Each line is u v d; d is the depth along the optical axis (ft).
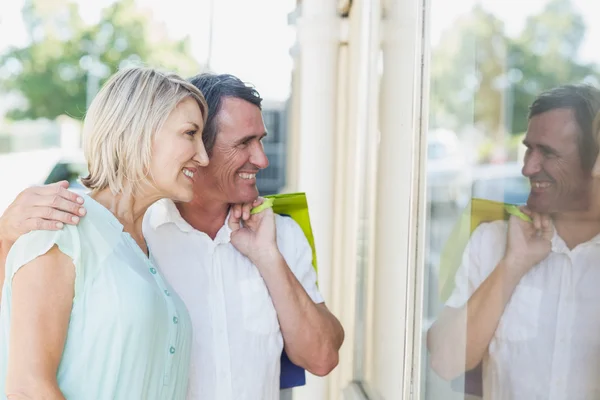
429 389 5.01
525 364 3.23
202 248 5.02
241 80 5.02
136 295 3.91
